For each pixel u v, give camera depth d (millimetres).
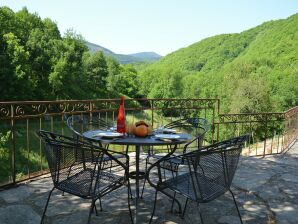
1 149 16750
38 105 3889
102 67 49375
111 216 2830
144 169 4398
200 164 2438
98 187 2357
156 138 2809
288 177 4184
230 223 2727
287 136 7156
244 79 31641
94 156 2945
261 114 6344
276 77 32219
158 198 3297
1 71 29953
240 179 4051
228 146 2344
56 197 3238
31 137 18109
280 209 3074
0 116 3439
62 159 2414
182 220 2770
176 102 6023
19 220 2684
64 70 38531
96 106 4656
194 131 3924
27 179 3768
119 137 2822
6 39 32438
